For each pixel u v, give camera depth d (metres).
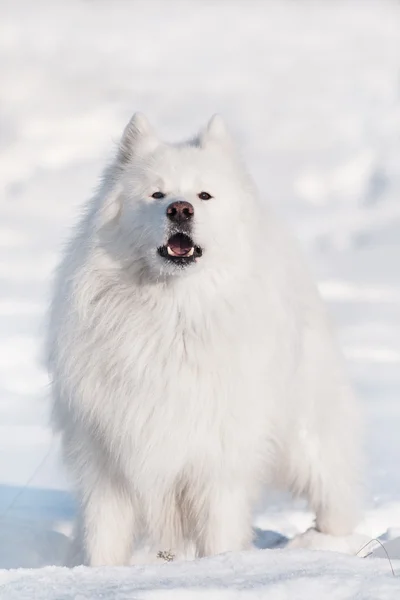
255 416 9.20
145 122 9.93
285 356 9.64
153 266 8.97
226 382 9.08
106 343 9.19
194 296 9.08
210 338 9.07
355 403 11.30
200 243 8.99
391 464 15.40
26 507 13.05
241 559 7.26
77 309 9.27
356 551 10.88
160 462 9.19
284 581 6.57
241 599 6.33
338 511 11.15
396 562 7.29
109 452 9.38
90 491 9.54
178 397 9.07
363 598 6.33
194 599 6.31
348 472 11.10
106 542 9.52
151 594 6.29
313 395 10.61
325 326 10.98
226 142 10.04
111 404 9.20
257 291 9.36
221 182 9.50
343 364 11.25
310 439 10.73
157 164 9.49
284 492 11.35
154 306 9.12
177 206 8.89
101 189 9.80
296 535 11.30
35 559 10.48
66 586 6.56
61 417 9.73
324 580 6.60
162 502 9.50
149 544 10.23
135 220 9.14
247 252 9.40
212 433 9.10
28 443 17.08
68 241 10.08
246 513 9.52
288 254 10.57
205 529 9.43
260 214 9.87
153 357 9.09
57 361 9.48
